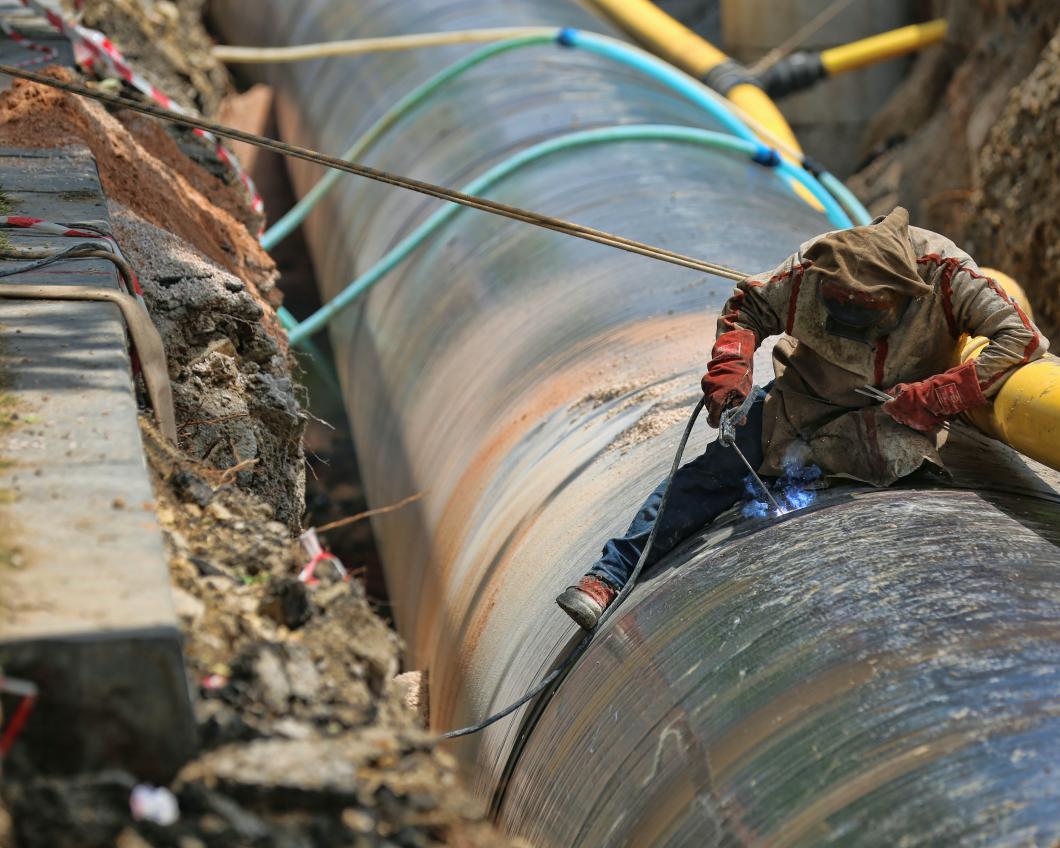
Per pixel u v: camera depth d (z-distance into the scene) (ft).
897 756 26.40
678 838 29.25
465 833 23.52
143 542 24.76
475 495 54.24
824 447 35.78
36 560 23.98
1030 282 88.58
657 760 31.40
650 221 61.98
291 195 138.62
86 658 21.67
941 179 110.22
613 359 51.70
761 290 35.55
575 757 34.88
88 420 30.01
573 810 33.91
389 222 84.84
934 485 35.27
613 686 34.81
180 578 27.61
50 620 22.03
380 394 75.31
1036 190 87.66
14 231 44.19
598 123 77.77
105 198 48.78
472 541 52.19
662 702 32.40
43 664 21.57
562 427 50.21
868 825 25.50
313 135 116.98
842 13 124.67
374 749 24.38
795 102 126.72
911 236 34.99
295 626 28.14
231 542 30.50
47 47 72.64
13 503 26.12
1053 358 33.73
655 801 30.66
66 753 22.17
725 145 73.61
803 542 33.91
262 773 22.76
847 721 27.81
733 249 57.57
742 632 31.99
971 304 33.88
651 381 48.16
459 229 73.82
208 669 25.21
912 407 34.17
